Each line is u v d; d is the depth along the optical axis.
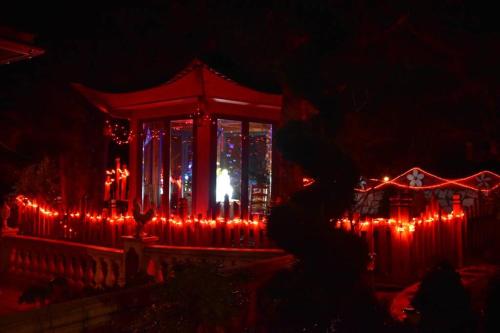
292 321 5.88
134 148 13.42
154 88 11.63
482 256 13.66
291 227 5.84
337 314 5.83
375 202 14.44
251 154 12.63
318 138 6.17
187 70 11.04
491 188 15.50
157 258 10.13
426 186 14.90
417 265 10.55
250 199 12.45
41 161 14.95
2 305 10.48
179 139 12.70
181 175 12.52
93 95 12.93
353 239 6.07
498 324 5.99
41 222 13.31
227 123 12.43
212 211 11.16
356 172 6.26
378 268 10.49
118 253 10.48
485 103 14.03
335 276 5.81
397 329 6.12
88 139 14.35
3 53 8.41
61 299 5.95
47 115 14.82
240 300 5.42
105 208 12.24
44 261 12.12
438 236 11.48
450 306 6.27
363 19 10.21
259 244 10.87
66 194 14.30
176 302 4.69
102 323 4.54
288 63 6.93
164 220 11.49
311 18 8.91
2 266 12.89
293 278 5.95
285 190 10.68
